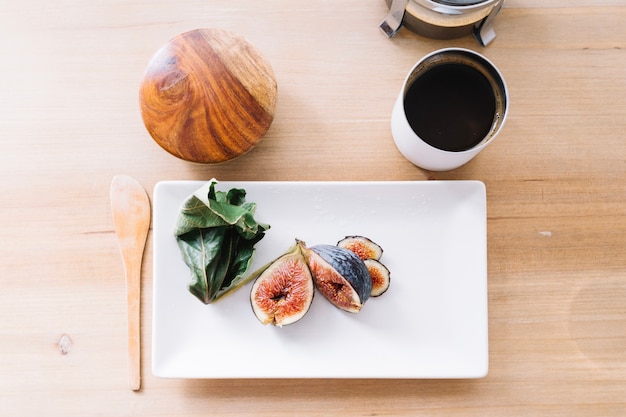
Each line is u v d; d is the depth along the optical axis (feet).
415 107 1.91
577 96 2.09
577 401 2.06
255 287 1.96
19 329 2.05
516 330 2.06
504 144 2.09
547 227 2.08
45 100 2.07
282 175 2.07
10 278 2.06
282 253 2.02
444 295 2.03
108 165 2.07
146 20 2.08
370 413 2.05
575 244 2.08
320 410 2.05
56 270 2.06
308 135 2.08
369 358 2.01
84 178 2.07
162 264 1.98
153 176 2.07
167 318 1.99
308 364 2.00
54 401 2.04
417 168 2.08
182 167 2.07
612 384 2.06
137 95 2.07
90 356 2.05
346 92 2.08
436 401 2.05
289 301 1.95
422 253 2.04
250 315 2.01
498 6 1.94
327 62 2.09
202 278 1.87
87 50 2.07
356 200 2.02
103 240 2.07
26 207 2.07
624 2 2.09
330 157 2.08
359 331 2.02
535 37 2.09
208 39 1.91
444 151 1.82
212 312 2.00
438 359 2.01
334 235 2.04
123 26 2.08
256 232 1.91
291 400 2.05
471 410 2.05
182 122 1.88
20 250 2.06
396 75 2.09
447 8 1.87
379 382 2.06
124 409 2.04
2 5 2.07
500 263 2.08
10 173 2.07
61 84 2.07
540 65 2.09
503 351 2.06
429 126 1.92
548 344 2.06
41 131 2.07
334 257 1.90
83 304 2.06
